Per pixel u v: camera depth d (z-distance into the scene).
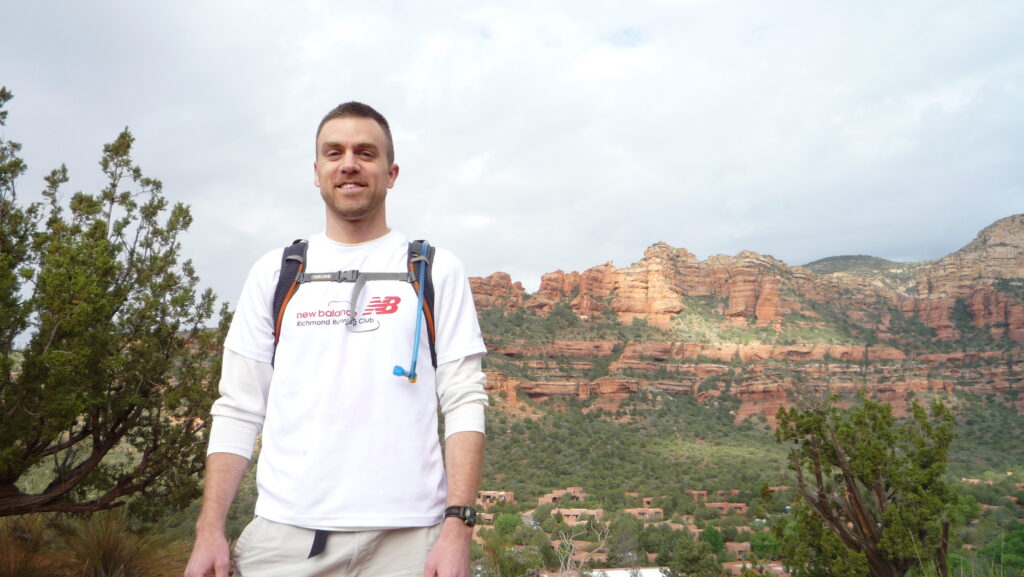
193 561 1.65
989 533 14.61
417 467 1.74
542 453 126.81
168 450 8.43
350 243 1.97
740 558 59.25
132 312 8.83
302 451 1.72
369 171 1.93
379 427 1.73
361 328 1.80
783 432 16.34
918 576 13.47
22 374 6.68
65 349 6.95
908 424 15.78
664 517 85.88
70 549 8.45
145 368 8.41
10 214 8.40
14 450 6.73
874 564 15.22
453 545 1.60
